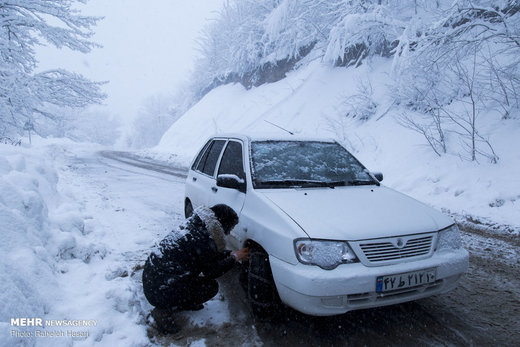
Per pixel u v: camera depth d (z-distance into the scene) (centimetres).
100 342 270
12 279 267
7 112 1077
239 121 1912
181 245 293
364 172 408
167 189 954
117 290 330
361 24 1134
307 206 310
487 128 793
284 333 293
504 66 808
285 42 1769
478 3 846
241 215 343
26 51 1177
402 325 303
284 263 274
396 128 998
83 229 498
